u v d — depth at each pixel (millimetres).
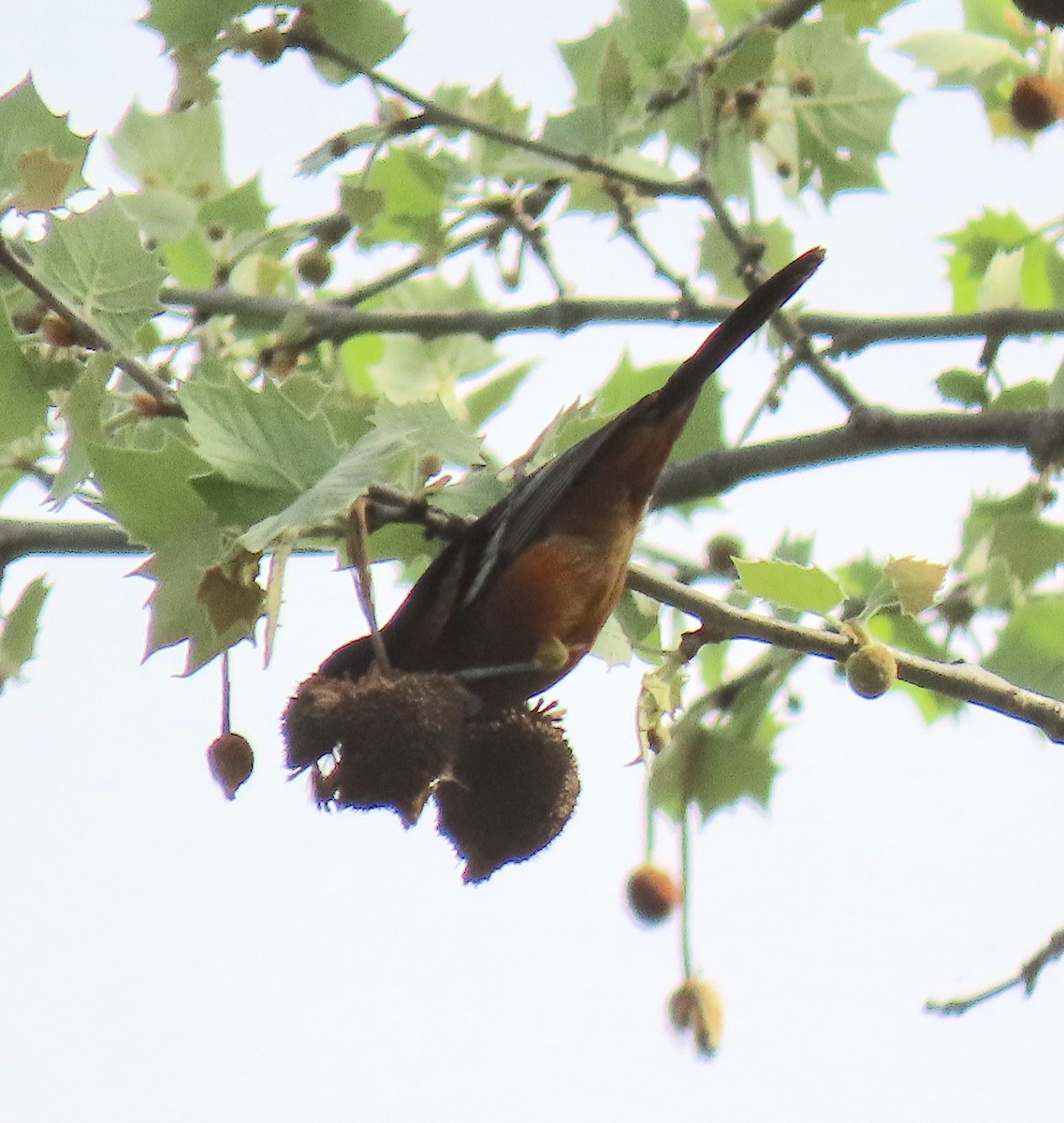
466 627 7812
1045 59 11039
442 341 11180
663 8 10438
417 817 6004
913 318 10875
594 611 7902
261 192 11305
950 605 10469
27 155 7496
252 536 5980
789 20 10891
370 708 6023
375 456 6207
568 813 6758
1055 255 11344
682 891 8789
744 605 9867
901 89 11125
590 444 7715
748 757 9812
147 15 9164
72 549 8336
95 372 7070
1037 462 9641
